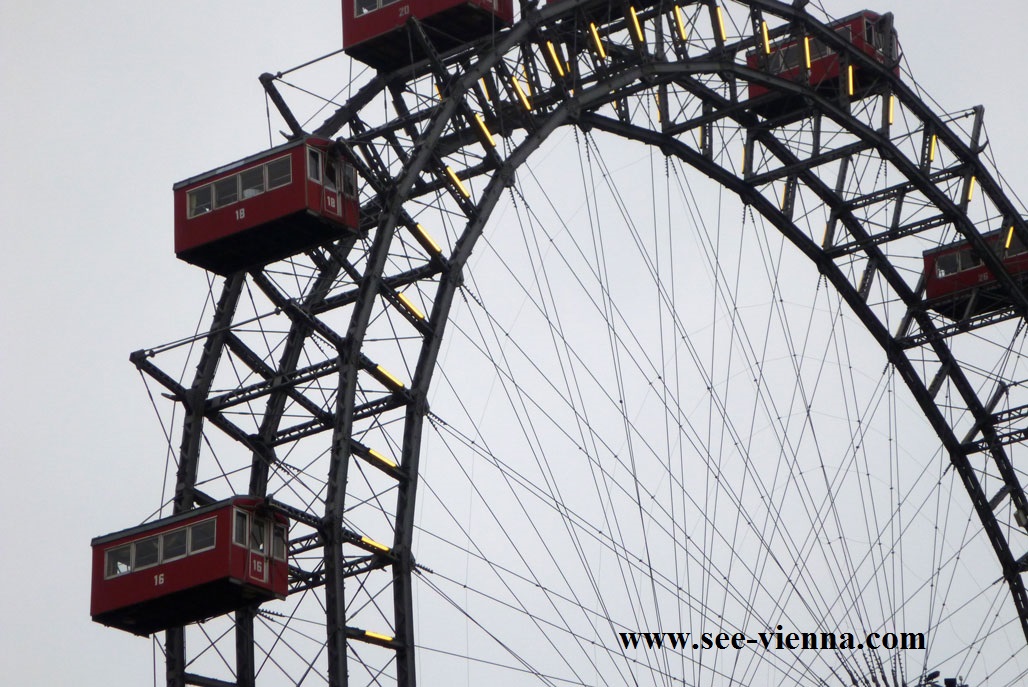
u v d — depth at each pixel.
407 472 146.88
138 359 146.62
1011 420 194.75
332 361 144.25
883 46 184.62
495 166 155.38
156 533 138.00
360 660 137.38
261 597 138.25
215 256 147.50
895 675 174.38
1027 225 187.38
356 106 156.50
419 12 152.38
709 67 166.38
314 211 142.38
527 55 156.75
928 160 182.12
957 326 191.38
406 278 152.25
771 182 180.50
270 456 148.62
